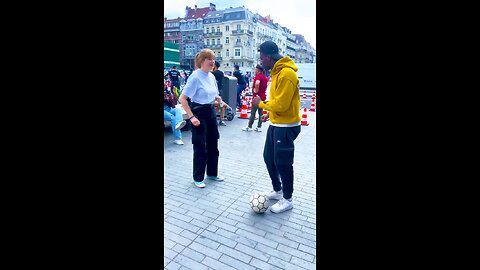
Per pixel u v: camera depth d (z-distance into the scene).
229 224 3.32
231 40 109.62
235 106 11.62
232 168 5.46
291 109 3.28
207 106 4.36
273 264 2.64
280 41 133.50
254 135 8.62
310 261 2.69
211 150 4.70
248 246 2.90
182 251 2.80
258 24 116.62
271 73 3.23
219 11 111.00
